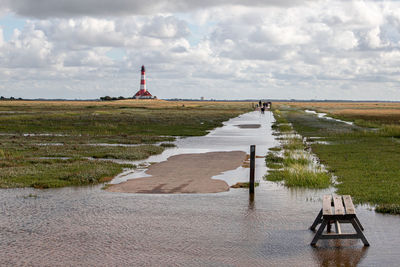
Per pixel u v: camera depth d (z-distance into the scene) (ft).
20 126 138.21
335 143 90.84
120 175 50.93
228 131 132.87
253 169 40.32
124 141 94.89
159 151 75.36
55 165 56.49
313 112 326.44
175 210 33.81
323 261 23.11
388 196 37.52
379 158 64.49
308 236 27.35
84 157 66.64
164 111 303.07
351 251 24.61
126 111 290.56
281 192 40.83
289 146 82.12
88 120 175.01
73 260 23.09
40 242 26.03
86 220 30.89
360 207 34.30
